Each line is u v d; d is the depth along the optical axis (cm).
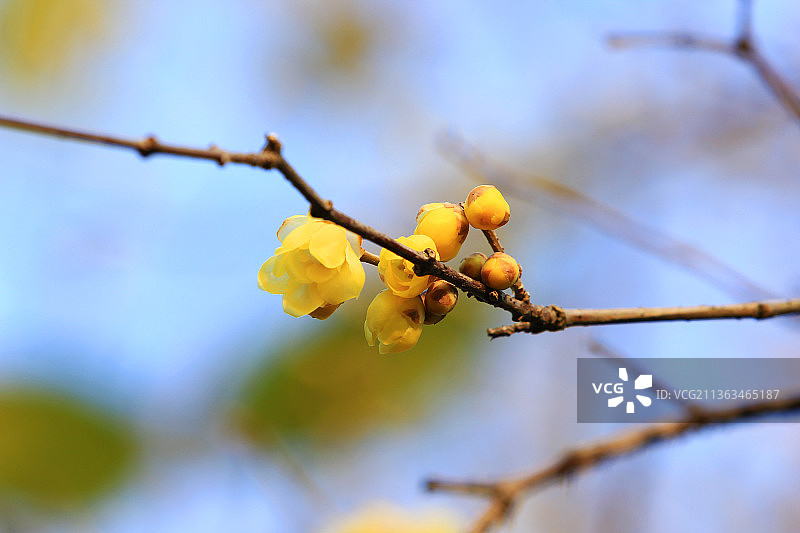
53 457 636
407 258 221
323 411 690
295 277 232
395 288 236
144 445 667
